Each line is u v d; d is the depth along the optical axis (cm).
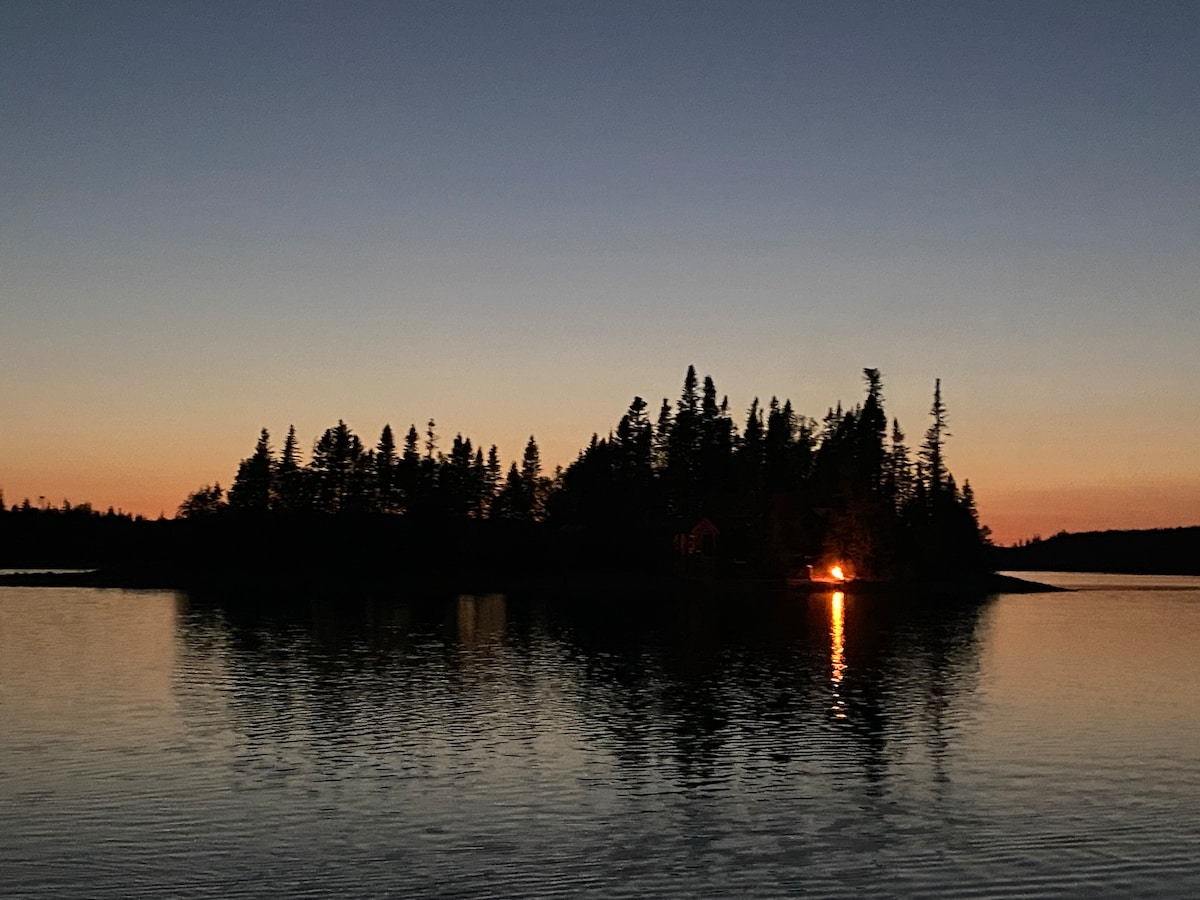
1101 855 2488
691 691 4834
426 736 3747
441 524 15412
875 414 17075
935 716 4244
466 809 2838
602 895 2223
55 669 5362
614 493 16462
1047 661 6197
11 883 2262
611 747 3603
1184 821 2761
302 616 8750
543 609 9775
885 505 15325
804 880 2316
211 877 2306
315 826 2672
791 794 3014
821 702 4559
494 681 5081
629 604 10531
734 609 10106
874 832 2659
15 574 14025
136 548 17050
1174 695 4859
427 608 9794
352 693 4672
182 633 7219
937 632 8062
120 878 2297
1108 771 3306
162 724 3916
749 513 16312
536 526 16062
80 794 2938
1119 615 10269
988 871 2375
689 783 3128
